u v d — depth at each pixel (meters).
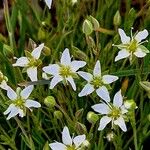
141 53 0.16
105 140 0.18
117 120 0.15
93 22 0.16
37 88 0.17
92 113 0.15
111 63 0.18
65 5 0.19
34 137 0.18
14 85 0.18
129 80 0.19
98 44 0.17
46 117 0.19
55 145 0.16
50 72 0.16
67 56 0.16
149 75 0.19
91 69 0.17
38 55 0.16
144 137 0.17
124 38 0.16
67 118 0.16
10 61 0.17
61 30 0.20
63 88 0.18
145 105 0.17
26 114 0.17
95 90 0.16
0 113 0.19
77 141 0.15
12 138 0.17
